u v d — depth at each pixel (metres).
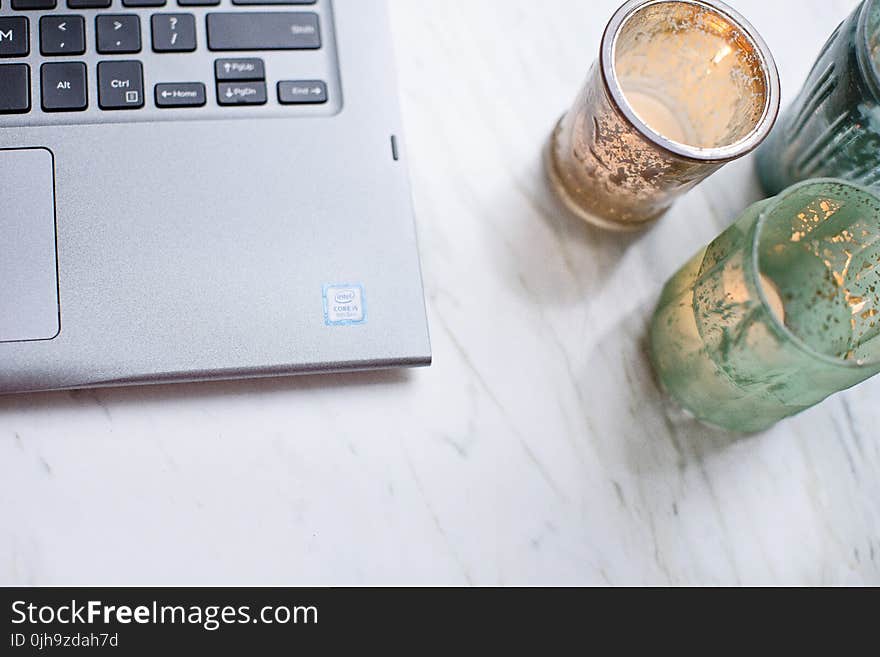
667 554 0.43
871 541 0.44
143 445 0.41
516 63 0.49
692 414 0.44
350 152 0.42
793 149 0.45
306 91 0.43
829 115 0.42
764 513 0.44
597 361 0.44
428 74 0.48
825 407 0.45
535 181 0.47
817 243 0.43
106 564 0.40
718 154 0.39
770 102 0.40
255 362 0.40
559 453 0.43
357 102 0.43
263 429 0.41
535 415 0.43
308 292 0.41
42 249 0.40
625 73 0.45
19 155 0.40
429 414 0.43
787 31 0.51
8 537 0.39
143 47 0.42
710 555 0.43
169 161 0.41
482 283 0.45
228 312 0.40
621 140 0.41
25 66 0.41
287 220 0.41
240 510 0.41
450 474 0.42
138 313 0.40
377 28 0.44
